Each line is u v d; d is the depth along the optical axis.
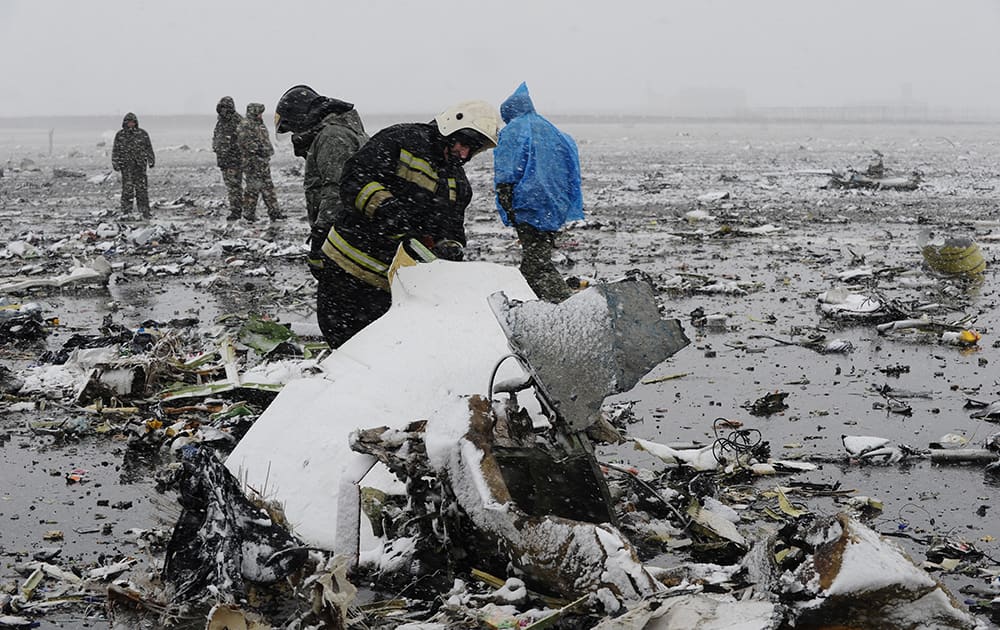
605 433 4.76
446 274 5.65
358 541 4.46
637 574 3.66
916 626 3.28
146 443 6.57
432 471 4.29
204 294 12.48
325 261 6.90
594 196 24.20
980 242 15.98
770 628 3.25
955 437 6.50
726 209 21.03
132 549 5.00
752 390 7.77
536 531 3.89
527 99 9.19
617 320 4.41
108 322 9.89
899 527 5.15
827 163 36.09
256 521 4.30
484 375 5.22
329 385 5.39
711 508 5.26
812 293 11.70
